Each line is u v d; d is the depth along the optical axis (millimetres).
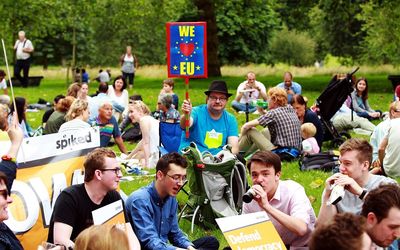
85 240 5234
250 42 60438
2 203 6926
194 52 12141
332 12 36781
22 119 15461
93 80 40656
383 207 6188
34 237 8602
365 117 19438
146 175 13594
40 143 8797
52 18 37250
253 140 14219
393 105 12570
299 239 7992
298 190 8070
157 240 8086
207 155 10641
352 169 7898
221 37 59312
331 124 16812
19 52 33406
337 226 4785
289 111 14492
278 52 74438
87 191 7727
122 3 37844
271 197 7977
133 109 14805
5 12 36281
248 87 20984
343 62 61938
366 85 19672
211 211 10430
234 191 10672
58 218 7625
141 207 8188
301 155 14461
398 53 44531
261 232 7117
